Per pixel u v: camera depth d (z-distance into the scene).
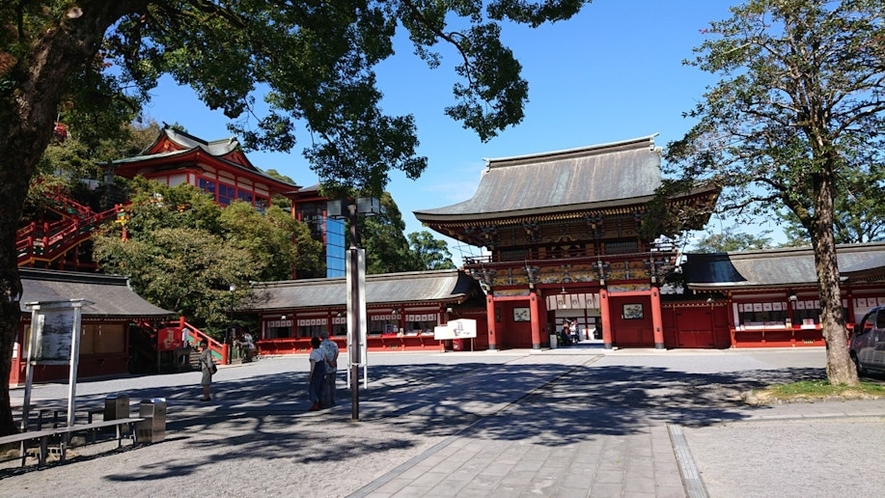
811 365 21.12
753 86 13.45
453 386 18.00
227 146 54.12
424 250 74.81
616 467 7.36
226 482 7.18
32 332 10.63
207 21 14.52
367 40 14.05
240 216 44.53
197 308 37.03
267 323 43.84
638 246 35.78
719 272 34.38
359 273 12.38
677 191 15.25
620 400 13.95
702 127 14.36
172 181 49.25
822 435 9.01
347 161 16.09
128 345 30.77
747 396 13.23
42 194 35.47
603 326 34.31
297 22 13.72
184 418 13.04
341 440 9.80
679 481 6.64
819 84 12.84
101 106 13.67
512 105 14.91
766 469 7.04
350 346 12.16
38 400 18.67
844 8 12.53
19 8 11.04
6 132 9.05
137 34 14.32
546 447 8.70
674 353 30.86
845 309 30.62
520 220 36.38
